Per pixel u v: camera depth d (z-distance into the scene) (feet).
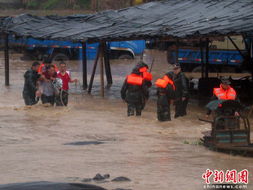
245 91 84.28
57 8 248.73
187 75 111.45
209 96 85.25
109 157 33.04
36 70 64.95
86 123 53.83
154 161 31.58
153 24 80.02
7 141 42.29
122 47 153.38
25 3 255.50
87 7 246.27
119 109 66.13
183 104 58.95
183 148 37.78
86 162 30.94
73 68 131.34
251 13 69.21
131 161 31.45
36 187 14.62
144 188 23.52
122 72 124.88
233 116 37.06
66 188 14.58
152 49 174.70
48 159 32.12
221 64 110.83
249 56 94.63
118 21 89.30
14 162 31.01
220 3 79.82
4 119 55.67
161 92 54.95
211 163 31.30
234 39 118.21
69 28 92.22
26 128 49.98
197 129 50.06
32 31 92.48
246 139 36.91
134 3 219.82
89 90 85.92
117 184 24.31
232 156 34.53
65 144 40.29
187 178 26.14
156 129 50.11
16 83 97.50
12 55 160.35
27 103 64.90
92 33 82.17
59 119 56.34
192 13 79.71
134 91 58.34
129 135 45.88
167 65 138.51
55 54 146.10
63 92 65.16
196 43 117.29
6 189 14.49
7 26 97.14
